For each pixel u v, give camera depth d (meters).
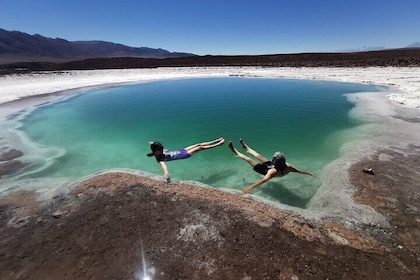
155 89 19.25
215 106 13.35
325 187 4.95
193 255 3.30
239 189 5.22
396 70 24.75
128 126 10.04
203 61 44.12
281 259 3.23
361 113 10.39
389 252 3.33
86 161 6.71
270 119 10.73
